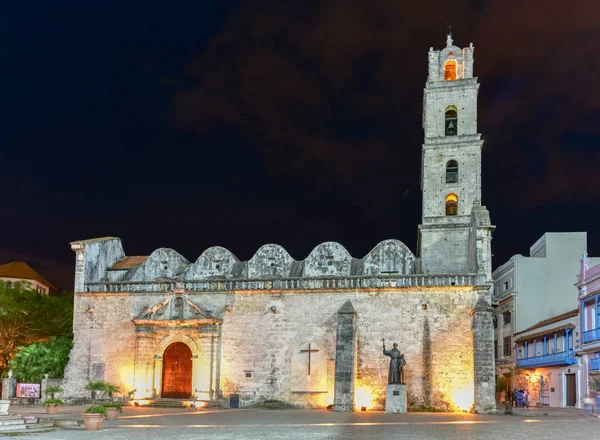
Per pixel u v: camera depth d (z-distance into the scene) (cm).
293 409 3872
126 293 4353
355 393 3800
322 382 3956
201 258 4609
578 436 2203
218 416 3238
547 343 5228
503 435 2245
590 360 4328
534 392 5438
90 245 4562
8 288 5369
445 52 4919
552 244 6200
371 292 4003
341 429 2503
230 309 4175
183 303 4244
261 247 4534
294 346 4041
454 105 4778
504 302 6481
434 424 2748
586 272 4562
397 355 3688
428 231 4559
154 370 4175
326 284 4072
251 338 4109
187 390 4166
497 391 5603
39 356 4400
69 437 2242
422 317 3909
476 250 3953
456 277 3925
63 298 5662
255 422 2844
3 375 4478
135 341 4231
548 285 6119
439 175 4659
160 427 2608
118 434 2339
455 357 3822
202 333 4131
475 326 3688
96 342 4322
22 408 3862
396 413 3519
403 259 4375
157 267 4669
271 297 4141
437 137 4709
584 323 4519
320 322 4041
